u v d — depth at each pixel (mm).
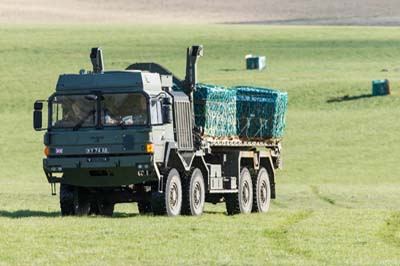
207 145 81625
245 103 89062
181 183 78625
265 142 92188
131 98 74625
